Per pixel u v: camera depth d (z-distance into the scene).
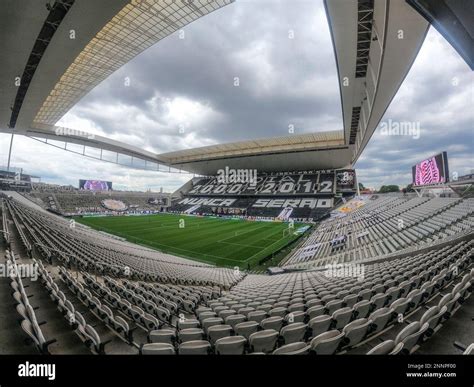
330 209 45.53
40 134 41.31
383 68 14.86
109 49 18.75
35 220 20.25
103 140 47.34
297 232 31.66
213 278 12.41
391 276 7.13
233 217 49.44
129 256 15.06
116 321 4.53
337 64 16.45
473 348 2.78
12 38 14.20
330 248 20.45
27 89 21.20
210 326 4.41
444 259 7.63
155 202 67.31
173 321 5.84
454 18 3.22
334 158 49.78
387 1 9.88
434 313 3.99
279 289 8.59
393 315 4.30
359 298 5.48
